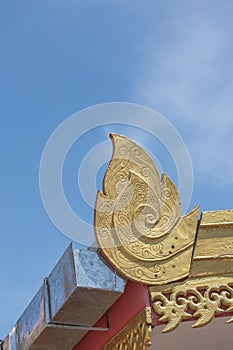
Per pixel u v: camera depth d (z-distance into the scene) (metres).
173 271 4.57
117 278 4.51
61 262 4.60
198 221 4.69
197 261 4.63
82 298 4.51
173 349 5.03
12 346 5.16
